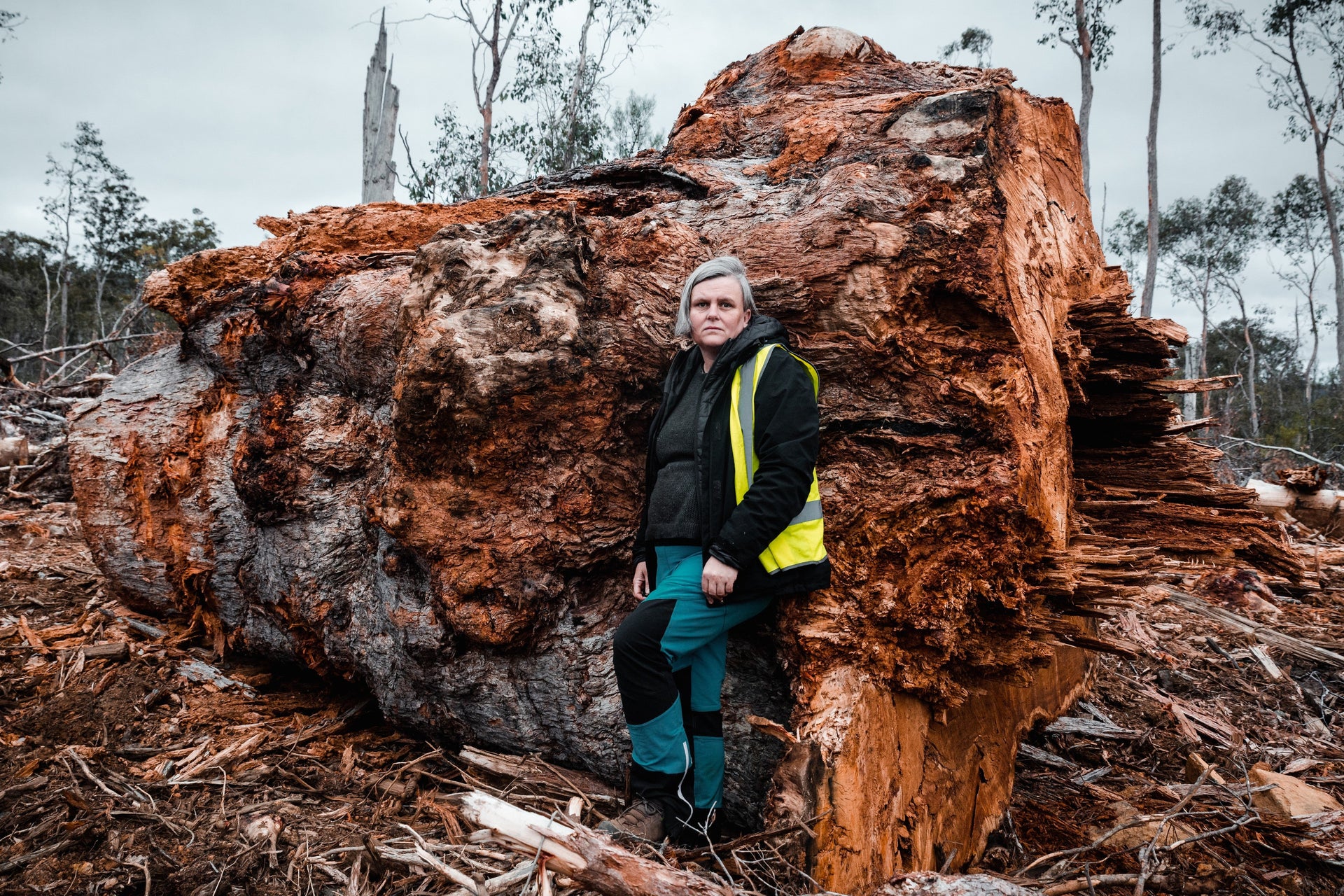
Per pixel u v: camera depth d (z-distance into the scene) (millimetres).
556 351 2455
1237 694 4234
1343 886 2453
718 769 2188
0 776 2650
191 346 3977
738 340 2146
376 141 15297
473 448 2520
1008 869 2625
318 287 3451
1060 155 3283
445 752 2859
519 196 3830
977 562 2268
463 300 2570
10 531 5730
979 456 2332
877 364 2438
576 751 2547
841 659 2150
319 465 3199
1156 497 3480
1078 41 18922
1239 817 2771
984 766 2775
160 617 4082
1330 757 3512
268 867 2234
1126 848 2695
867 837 2004
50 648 3664
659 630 2080
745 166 3250
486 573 2500
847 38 3721
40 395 9406
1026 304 2635
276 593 3328
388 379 3064
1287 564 3229
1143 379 3242
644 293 2627
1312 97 23391
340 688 3418
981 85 3074
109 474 3945
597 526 2545
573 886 1879
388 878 2143
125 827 2391
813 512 2115
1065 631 2348
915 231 2432
